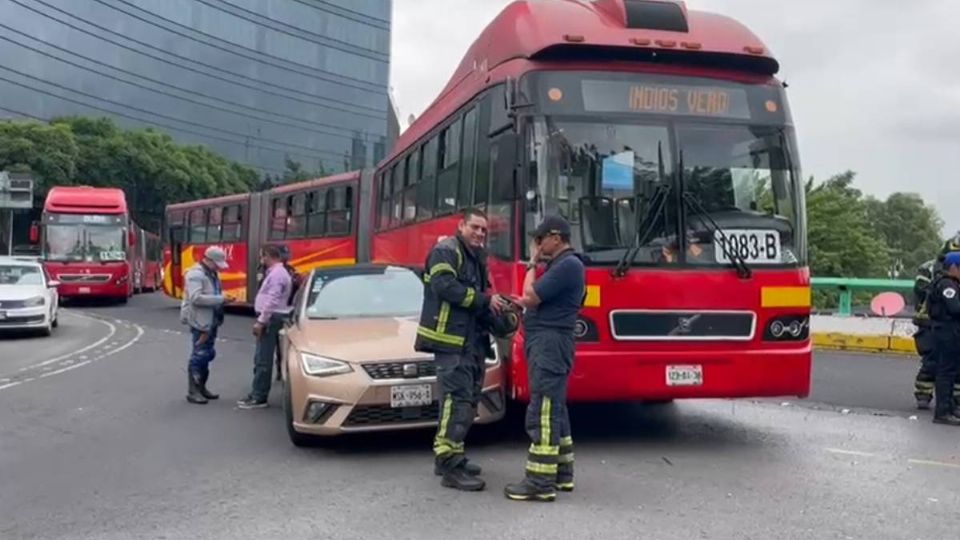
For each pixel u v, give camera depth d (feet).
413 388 26.03
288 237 81.76
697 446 28.22
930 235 226.38
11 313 66.85
